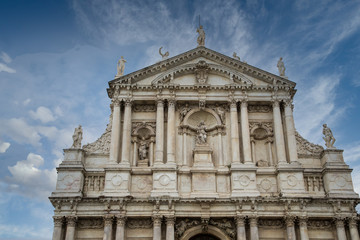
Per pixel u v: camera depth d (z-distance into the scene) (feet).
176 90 151.12
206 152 142.41
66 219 131.13
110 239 127.95
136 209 132.36
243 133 144.66
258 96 151.23
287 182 136.67
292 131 145.59
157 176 136.26
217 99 150.20
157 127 144.66
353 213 132.87
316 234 134.72
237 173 137.39
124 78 150.61
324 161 142.51
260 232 133.90
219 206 133.18
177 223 133.08
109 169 136.87
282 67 159.12
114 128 144.15
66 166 137.18
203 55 156.76
